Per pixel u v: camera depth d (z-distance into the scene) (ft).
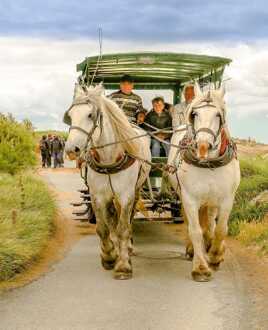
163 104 37.42
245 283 28.81
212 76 37.76
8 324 23.98
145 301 26.35
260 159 56.13
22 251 30.58
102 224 30.32
